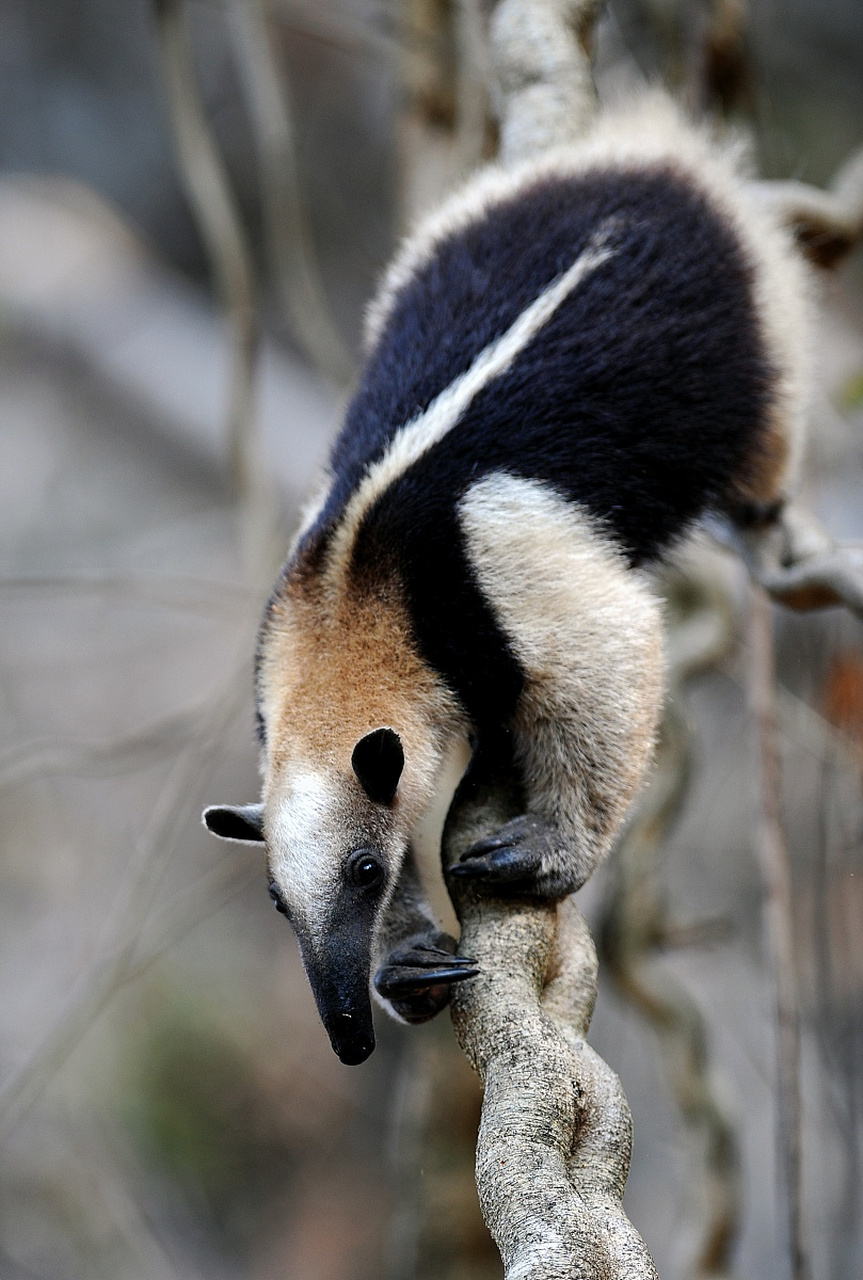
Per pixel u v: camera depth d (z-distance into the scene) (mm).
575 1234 4730
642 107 9781
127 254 24641
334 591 7297
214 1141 20531
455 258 8320
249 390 13711
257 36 14484
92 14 28938
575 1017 6242
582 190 8469
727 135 11344
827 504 12516
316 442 20812
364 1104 21406
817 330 9969
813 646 11742
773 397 8648
